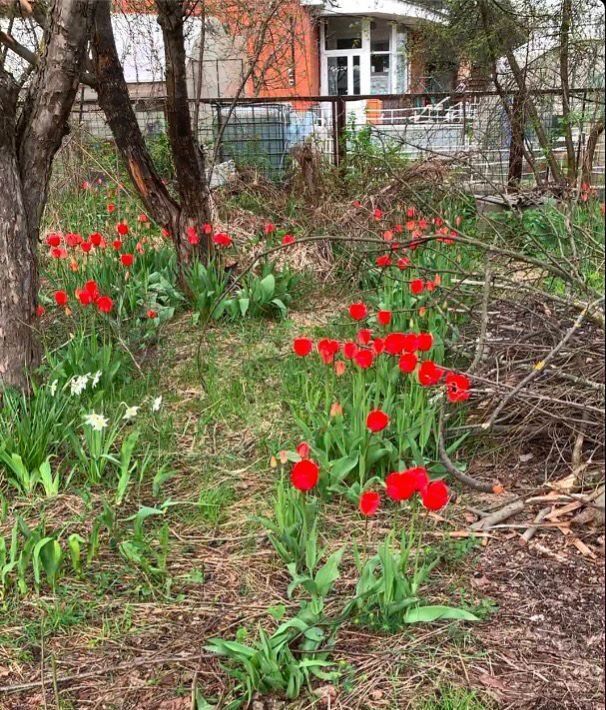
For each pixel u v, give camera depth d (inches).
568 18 360.8
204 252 251.6
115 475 141.7
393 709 85.1
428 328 183.6
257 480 140.9
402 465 132.2
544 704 85.0
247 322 230.7
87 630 101.4
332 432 134.3
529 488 134.1
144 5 350.6
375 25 800.3
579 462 136.2
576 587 106.3
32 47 298.0
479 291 202.7
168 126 233.8
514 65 380.5
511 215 282.8
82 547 119.5
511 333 192.4
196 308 236.5
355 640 96.8
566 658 92.6
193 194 244.4
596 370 146.7
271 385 182.5
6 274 154.3
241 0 337.4
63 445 149.5
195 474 143.6
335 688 88.7
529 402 139.8
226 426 163.9
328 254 277.6
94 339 175.9
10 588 110.1
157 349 207.3
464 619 99.9
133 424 162.1
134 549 113.3
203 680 91.4
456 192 300.5
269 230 243.8
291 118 463.2
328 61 813.9
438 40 445.7
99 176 346.6
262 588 109.3
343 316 225.5
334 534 121.5
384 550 97.8
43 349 185.8
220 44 440.1
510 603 103.5
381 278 238.8
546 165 406.0
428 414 136.6
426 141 416.2
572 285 160.6
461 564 112.7
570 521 121.9
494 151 384.5
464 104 401.4
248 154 412.8
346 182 346.0
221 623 101.6
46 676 93.0
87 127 347.9
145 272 245.3
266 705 86.8
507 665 91.7
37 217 161.0
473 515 126.6
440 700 86.0
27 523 126.0
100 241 219.6
